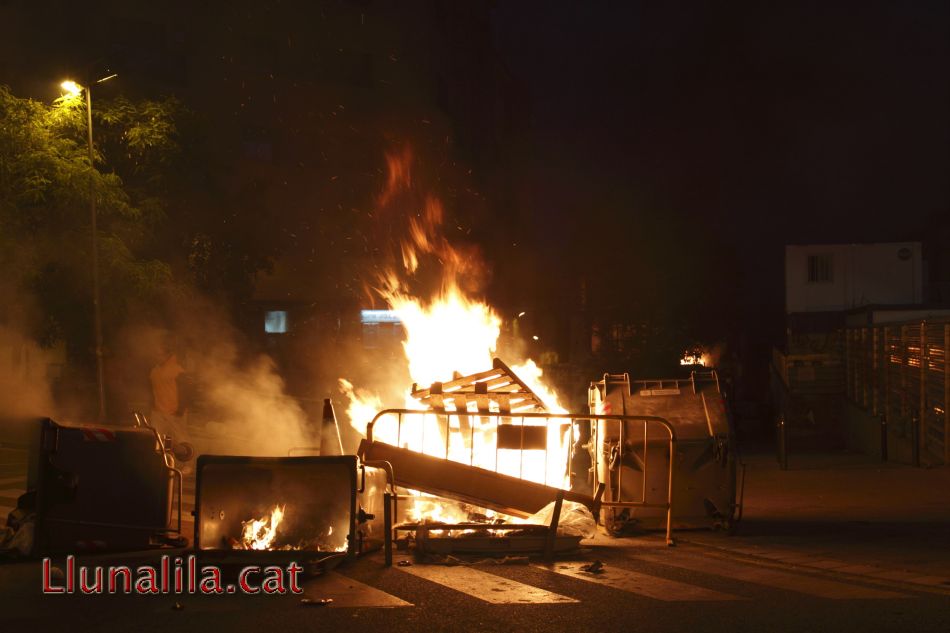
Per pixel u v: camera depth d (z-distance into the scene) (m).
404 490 10.46
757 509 12.42
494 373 10.72
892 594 6.72
